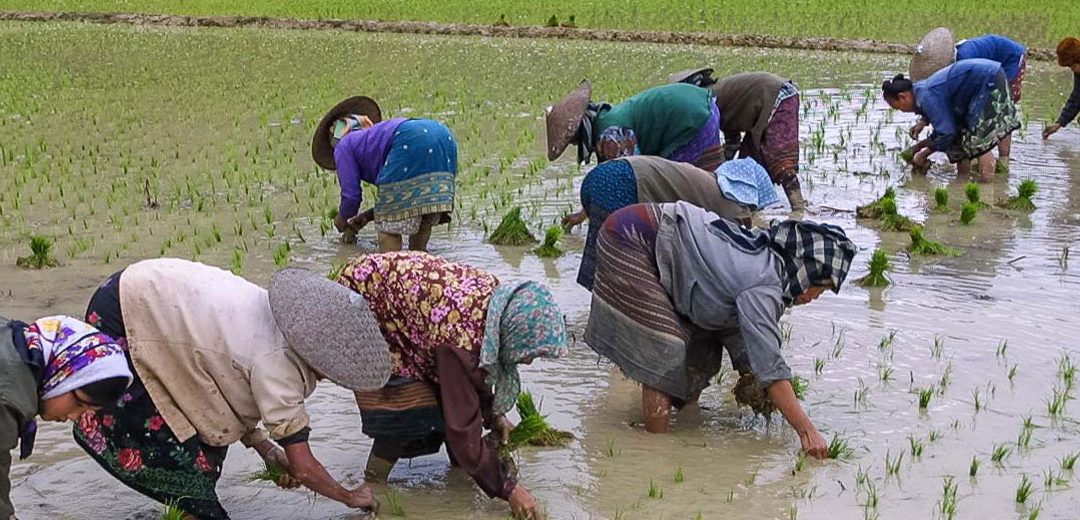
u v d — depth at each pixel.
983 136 14.24
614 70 24.62
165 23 34.50
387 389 6.28
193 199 13.82
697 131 10.98
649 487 6.74
